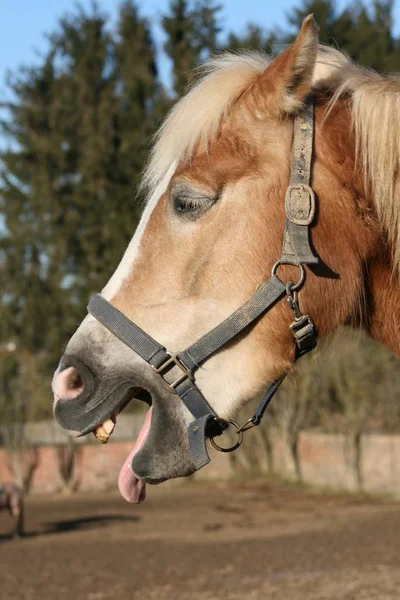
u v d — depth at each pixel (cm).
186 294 190
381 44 1574
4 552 1166
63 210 2138
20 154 2219
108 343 194
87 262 2078
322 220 188
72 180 2172
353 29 1606
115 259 1817
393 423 1902
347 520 1388
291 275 186
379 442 1836
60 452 2203
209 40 1759
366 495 1802
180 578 865
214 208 190
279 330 188
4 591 825
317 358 209
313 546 1059
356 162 191
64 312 2172
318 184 190
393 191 189
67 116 2194
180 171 193
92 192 1956
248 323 186
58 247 2139
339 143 193
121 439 2323
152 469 190
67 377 194
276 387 192
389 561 873
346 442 1900
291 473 2078
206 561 984
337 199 189
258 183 189
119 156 1916
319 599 679
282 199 189
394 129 188
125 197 1814
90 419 191
